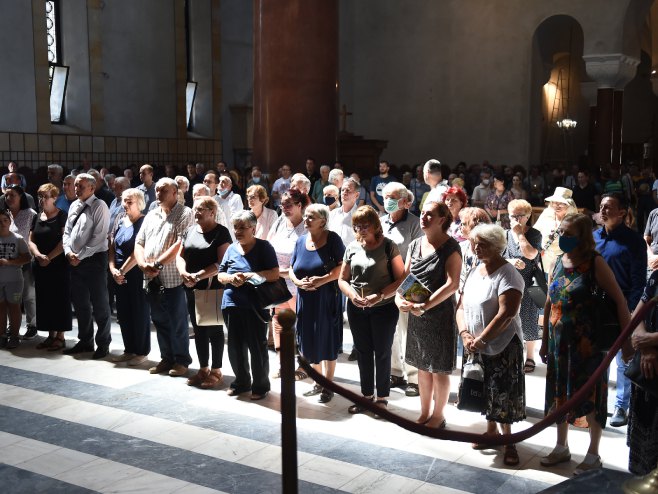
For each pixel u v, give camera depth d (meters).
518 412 4.86
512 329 4.83
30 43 16.84
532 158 23.67
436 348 5.29
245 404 6.21
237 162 22.52
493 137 23.78
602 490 3.14
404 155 25.11
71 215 7.54
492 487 4.59
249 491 4.61
